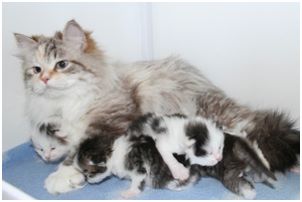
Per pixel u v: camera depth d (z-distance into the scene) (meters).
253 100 0.82
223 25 0.81
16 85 0.79
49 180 0.69
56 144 0.71
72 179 0.68
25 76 0.72
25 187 0.70
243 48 0.80
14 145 0.81
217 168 0.66
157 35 0.91
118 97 0.74
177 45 0.88
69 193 0.68
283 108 0.79
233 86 0.84
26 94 0.78
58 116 0.73
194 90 0.80
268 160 0.67
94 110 0.73
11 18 0.75
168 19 0.88
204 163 0.64
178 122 0.67
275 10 0.74
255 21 0.77
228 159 0.65
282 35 0.75
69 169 0.69
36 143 0.73
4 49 0.75
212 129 0.65
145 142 0.67
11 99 0.79
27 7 0.76
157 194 0.67
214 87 0.82
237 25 0.79
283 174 0.69
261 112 0.75
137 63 0.83
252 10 0.76
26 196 0.59
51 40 0.70
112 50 0.89
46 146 0.72
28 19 0.77
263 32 0.77
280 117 0.72
